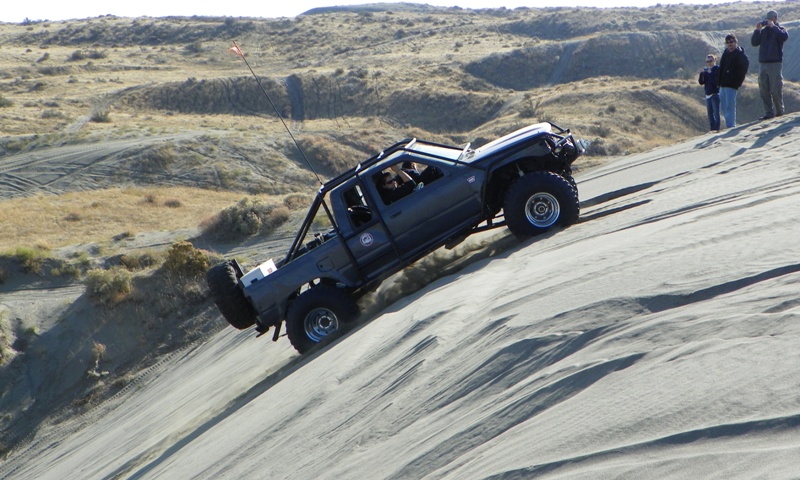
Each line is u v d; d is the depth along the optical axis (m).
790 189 7.23
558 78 113.56
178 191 53.09
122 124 84.12
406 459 3.96
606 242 7.19
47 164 62.31
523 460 3.15
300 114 100.50
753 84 90.88
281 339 13.26
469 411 4.18
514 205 9.16
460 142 77.69
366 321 9.60
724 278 4.34
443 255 10.62
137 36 171.25
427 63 123.44
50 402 21.66
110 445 14.04
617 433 3.00
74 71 124.62
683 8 175.50
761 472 2.36
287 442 5.62
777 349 3.13
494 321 5.40
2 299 26.06
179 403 13.88
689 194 8.80
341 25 176.88
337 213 9.66
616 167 15.30
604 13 165.88
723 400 2.88
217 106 102.31
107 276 24.92
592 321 4.48
